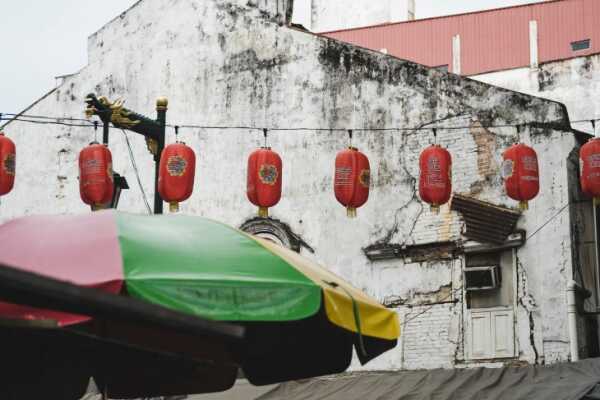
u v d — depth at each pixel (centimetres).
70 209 2177
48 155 2228
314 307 730
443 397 1455
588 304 1664
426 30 3325
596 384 1380
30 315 646
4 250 714
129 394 900
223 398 1585
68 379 814
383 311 819
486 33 3253
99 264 676
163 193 1425
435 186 1415
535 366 1484
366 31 3406
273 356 912
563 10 3188
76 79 2234
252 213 1925
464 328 1678
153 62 2125
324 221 1839
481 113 1750
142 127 1419
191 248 729
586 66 2828
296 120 1920
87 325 700
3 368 773
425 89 1808
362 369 1734
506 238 1669
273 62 1973
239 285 702
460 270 1703
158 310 447
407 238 1756
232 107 1998
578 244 1666
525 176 1389
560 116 1689
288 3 2030
